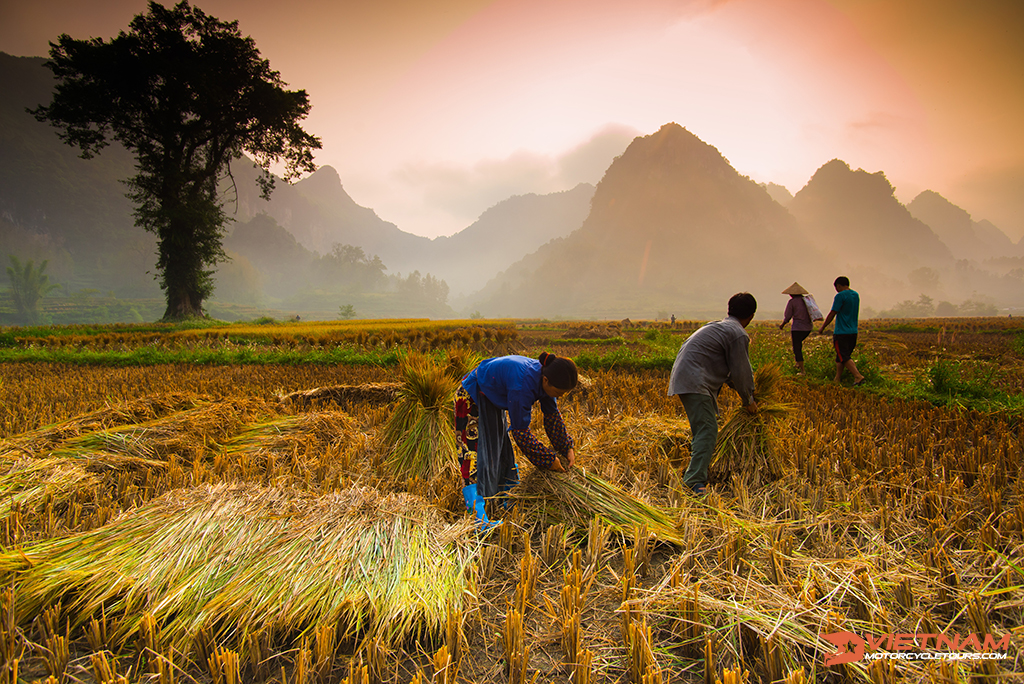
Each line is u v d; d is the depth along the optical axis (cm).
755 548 251
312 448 416
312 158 4694
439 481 347
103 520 271
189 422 431
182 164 4353
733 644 183
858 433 442
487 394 296
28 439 395
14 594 192
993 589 212
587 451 395
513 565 242
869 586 202
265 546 217
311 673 168
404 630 183
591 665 171
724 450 374
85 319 16250
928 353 1277
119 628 185
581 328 2748
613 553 250
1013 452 377
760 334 1202
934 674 164
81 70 3847
